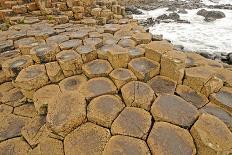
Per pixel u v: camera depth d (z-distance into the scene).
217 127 2.58
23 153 2.72
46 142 2.72
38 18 7.05
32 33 5.41
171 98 3.08
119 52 3.70
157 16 13.13
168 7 15.66
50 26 6.17
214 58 6.56
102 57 4.04
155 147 2.48
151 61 3.80
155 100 3.05
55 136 2.75
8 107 3.49
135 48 4.25
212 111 3.05
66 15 7.07
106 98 3.14
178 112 2.85
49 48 4.14
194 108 2.90
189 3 17.00
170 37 9.36
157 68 3.66
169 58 3.52
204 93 3.34
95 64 3.88
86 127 2.79
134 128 2.70
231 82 3.55
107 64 3.86
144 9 15.02
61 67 3.77
